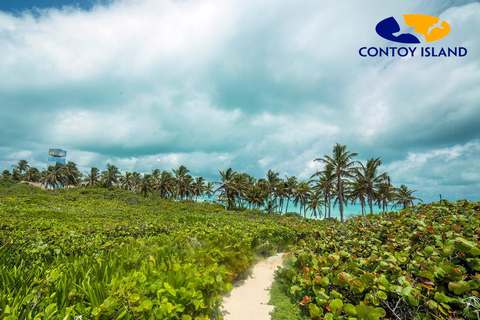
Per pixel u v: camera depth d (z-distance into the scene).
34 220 9.00
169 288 2.53
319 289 3.35
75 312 2.21
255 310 3.98
